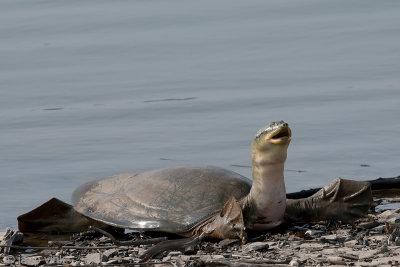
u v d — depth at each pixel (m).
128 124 56.62
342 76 67.00
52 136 54.03
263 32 83.12
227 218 30.34
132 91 64.62
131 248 30.47
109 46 78.81
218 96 62.25
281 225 32.81
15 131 55.66
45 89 65.75
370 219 33.50
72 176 46.31
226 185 33.00
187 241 29.67
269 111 58.06
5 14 90.62
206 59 74.12
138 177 35.59
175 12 91.56
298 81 65.75
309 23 86.00
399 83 63.94
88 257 28.72
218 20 88.31
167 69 71.00
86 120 57.78
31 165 48.34
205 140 52.16
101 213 34.31
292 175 44.88
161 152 50.25
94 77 69.00
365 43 77.94
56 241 33.16
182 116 57.75
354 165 46.09
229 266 25.22
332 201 32.75
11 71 71.19
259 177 30.94
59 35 83.06
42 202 41.53
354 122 54.34
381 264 25.19
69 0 97.50
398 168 45.12
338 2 95.12
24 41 80.94
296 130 53.34
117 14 90.75
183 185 33.16
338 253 27.17
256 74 68.62
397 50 74.81
